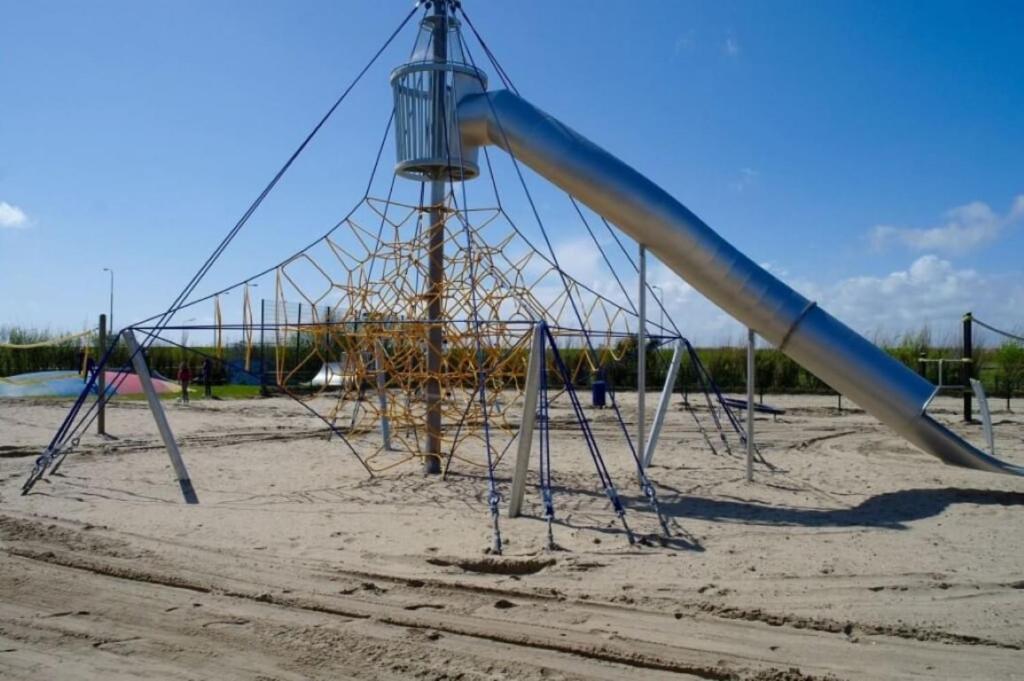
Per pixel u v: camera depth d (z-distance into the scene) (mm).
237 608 6230
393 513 9953
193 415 23125
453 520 9539
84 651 5352
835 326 11617
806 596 6594
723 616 6082
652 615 6086
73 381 30609
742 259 11641
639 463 9398
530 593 6562
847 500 11148
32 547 7934
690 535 8883
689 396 32062
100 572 7168
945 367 32812
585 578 7082
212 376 37062
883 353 11648
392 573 7184
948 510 10469
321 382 33031
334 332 11492
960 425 21516
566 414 24922
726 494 11539
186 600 6422
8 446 15680
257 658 5246
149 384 11016
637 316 11820
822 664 5176
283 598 6445
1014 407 28031
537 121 11867
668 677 5008
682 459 15242
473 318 11383
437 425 13078
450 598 6484
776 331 11656
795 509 10492
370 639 5574
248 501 10680
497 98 12109
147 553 7781
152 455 14922
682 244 11453
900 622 5953
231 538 8484
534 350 9391
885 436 19312
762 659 5246
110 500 10562
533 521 9547
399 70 12180
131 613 6102
